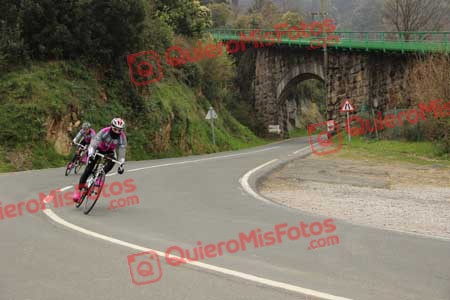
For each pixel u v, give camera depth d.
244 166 18.72
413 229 8.09
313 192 12.58
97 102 24.92
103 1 25.39
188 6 46.16
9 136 20.17
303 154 26.09
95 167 9.23
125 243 6.58
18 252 6.10
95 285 4.94
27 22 23.67
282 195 12.01
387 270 5.54
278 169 18.28
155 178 14.71
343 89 49.00
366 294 4.74
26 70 22.73
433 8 53.72
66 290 4.79
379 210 9.91
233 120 50.00
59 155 21.33
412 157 23.56
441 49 28.20
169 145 29.47
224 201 10.43
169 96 32.28
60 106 22.00
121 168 9.04
